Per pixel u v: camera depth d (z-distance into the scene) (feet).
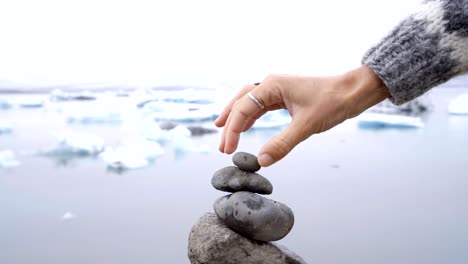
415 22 1.92
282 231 2.65
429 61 1.89
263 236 2.63
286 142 1.98
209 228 2.76
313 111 1.99
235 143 2.21
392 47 1.95
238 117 2.17
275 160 2.01
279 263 2.67
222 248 2.64
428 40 1.88
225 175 2.72
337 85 2.03
